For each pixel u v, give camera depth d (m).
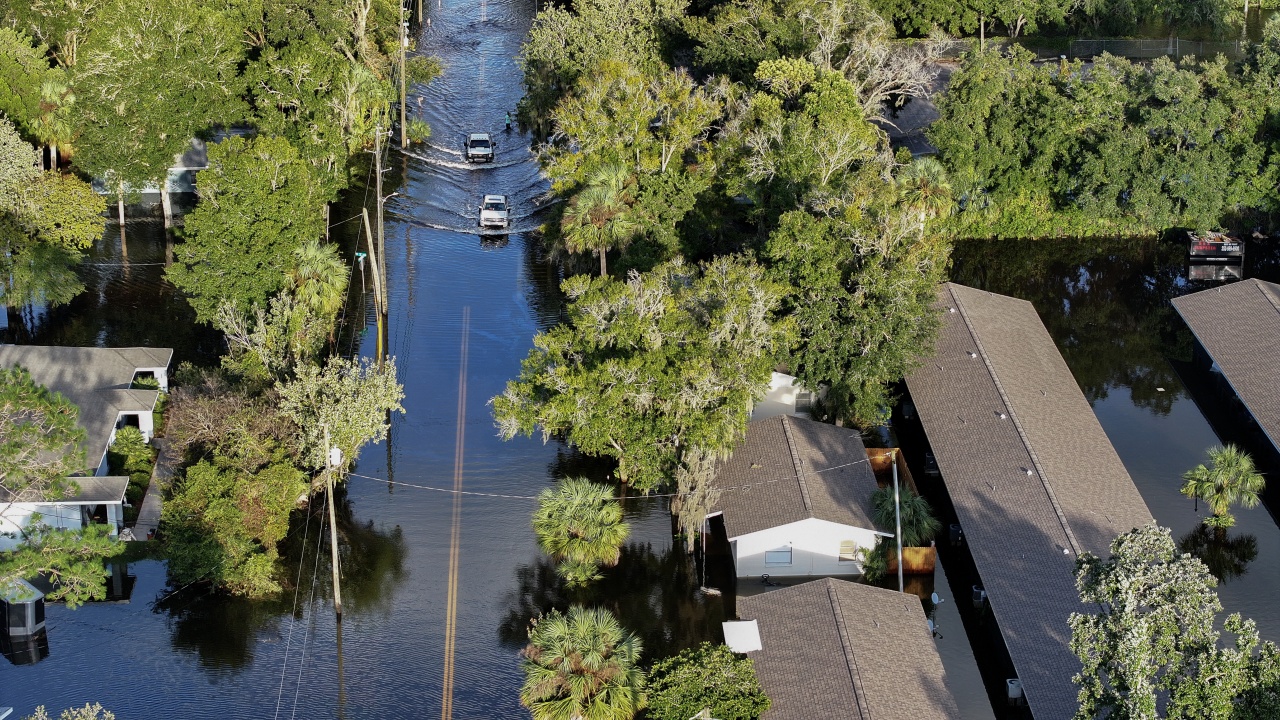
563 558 61.47
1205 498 64.81
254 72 94.50
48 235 79.06
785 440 65.31
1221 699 37.56
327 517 65.38
